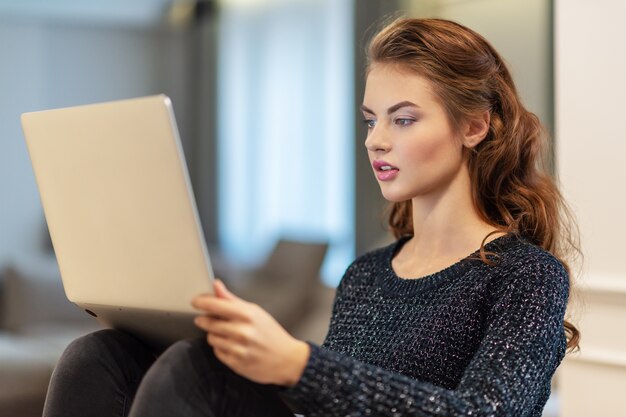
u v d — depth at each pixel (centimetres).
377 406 115
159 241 119
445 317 141
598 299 221
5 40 649
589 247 221
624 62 214
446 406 116
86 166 125
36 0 655
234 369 115
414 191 145
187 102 704
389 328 148
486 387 121
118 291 129
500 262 141
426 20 150
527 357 126
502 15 339
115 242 125
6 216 640
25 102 655
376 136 146
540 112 323
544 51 324
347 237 551
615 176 216
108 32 685
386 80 146
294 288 528
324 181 574
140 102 115
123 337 144
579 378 227
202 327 116
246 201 654
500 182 151
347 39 553
